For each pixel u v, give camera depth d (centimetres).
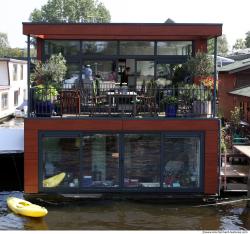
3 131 1917
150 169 1609
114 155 1603
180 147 1608
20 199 1584
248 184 1595
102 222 1411
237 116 2458
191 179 1611
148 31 1661
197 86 1670
